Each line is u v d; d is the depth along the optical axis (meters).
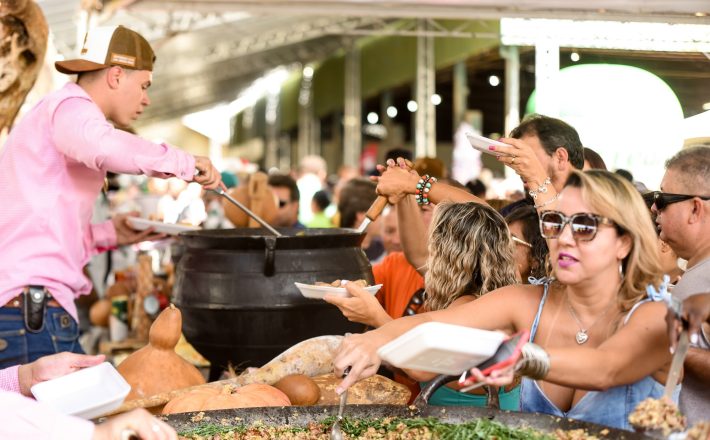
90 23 8.30
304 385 3.42
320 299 3.72
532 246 3.64
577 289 2.42
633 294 2.36
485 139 3.38
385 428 2.48
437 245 3.26
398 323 2.50
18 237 3.83
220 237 3.76
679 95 5.39
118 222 4.61
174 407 3.22
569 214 2.29
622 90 5.51
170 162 3.77
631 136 5.41
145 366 3.66
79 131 3.75
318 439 2.48
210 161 3.89
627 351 2.22
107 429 2.13
